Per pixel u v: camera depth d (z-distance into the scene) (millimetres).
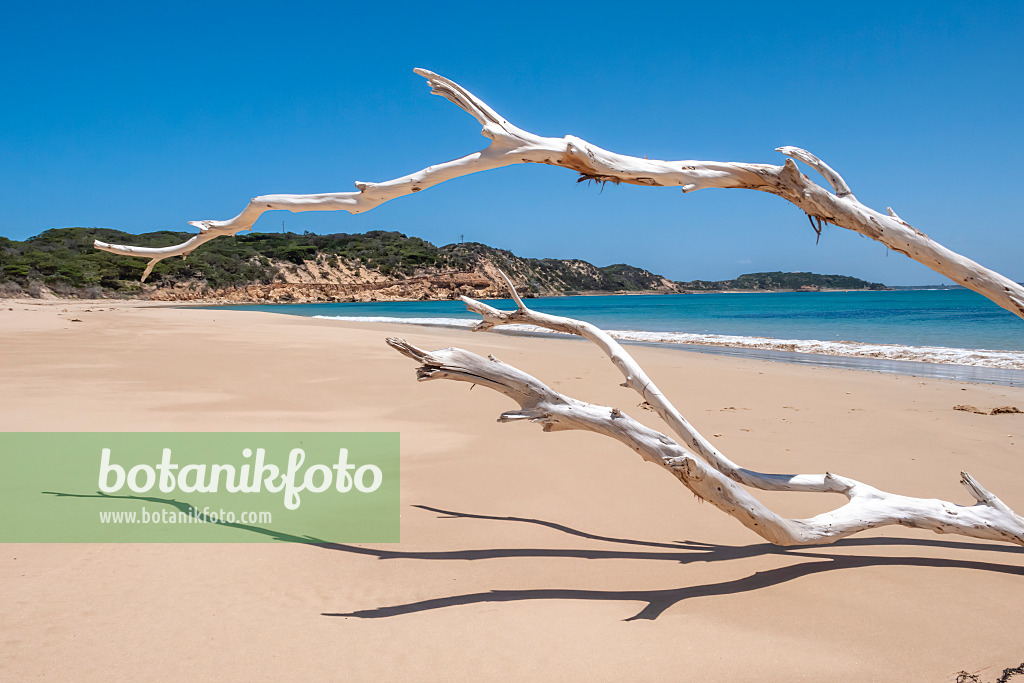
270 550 3398
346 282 120688
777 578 3072
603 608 2736
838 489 3189
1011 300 3168
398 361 11820
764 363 13539
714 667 2246
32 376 9414
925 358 14547
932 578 3066
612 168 2977
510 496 4363
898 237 3197
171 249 3154
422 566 3197
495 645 2400
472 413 7199
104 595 2824
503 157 2992
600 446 5719
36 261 71750
